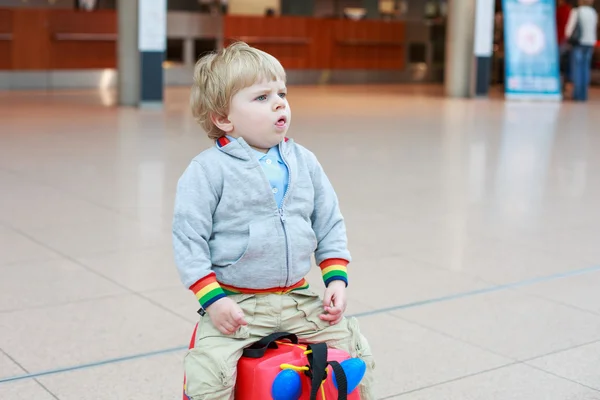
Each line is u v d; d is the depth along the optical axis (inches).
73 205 254.7
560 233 237.0
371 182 305.3
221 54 92.8
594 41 678.5
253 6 929.5
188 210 90.0
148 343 146.6
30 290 174.4
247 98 90.6
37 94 637.3
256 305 91.4
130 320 157.8
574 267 202.2
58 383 129.3
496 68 862.5
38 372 133.2
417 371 137.4
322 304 95.7
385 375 135.4
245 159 91.4
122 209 250.7
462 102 645.9
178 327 154.7
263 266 90.9
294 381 84.4
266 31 794.8
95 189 278.4
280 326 92.6
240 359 89.0
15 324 154.3
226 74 90.5
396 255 209.5
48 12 682.2
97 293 173.5
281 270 91.4
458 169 338.0
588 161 366.6
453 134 446.0
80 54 701.3
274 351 90.0
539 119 533.0
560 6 748.6
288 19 805.2
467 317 164.4
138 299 170.2
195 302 169.2
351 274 191.9
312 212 98.0
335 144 395.9
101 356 140.3
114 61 717.9
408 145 400.2
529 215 259.4
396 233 232.1
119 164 325.1
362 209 261.3
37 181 289.6
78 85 705.0
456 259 207.0
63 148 361.7
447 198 281.6
